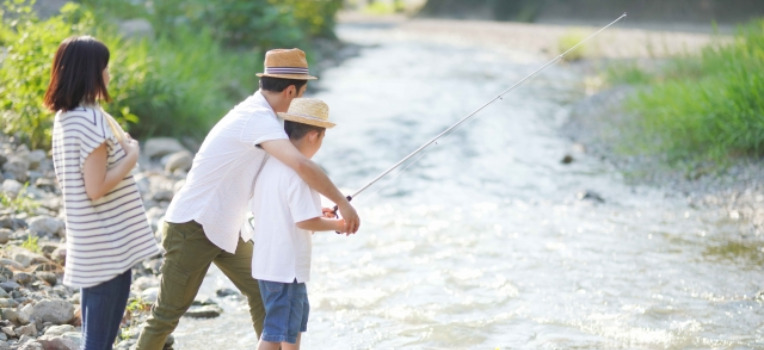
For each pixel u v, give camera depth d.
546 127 28.73
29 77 18.03
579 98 35.53
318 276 13.78
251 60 33.78
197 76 26.11
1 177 16.05
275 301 8.46
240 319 11.82
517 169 22.42
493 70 46.72
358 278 13.69
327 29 59.47
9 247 12.52
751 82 21.06
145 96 21.95
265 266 8.45
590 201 18.83
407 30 82.88
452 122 30.23
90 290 7.94
